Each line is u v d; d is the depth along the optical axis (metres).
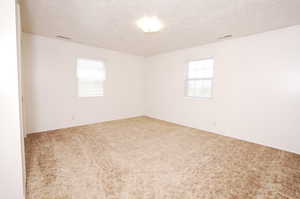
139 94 5.41
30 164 2.00
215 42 3.49
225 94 3.37
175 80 4.44
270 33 2.71
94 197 1.42
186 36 3.12
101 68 4.35
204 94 3.83
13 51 1.21
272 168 2.01
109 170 1.90
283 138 2.63
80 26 2.70
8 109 1.21
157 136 3.27
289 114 2.56
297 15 2.13
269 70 2.74
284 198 1.46
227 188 1.59
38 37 3.21
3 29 1.16
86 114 4.12
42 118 3.40
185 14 2.18
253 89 2.96
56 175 1.76
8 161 1.24
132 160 2.18
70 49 3.69
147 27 2.52
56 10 2.12
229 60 3.28
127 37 3.26
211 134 3.48
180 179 1.74
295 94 2.49
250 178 1.78
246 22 2.41
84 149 2.52
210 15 2.20
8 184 1.25
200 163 2.12
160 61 4.88
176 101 4.44
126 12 2.15
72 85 3.80
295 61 2.47
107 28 2.76
